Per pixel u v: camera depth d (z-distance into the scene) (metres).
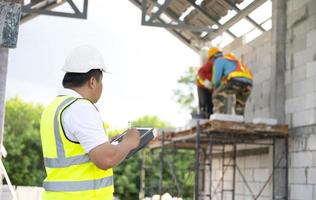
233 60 9.45
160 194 10.35
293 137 8.82
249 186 10.30
